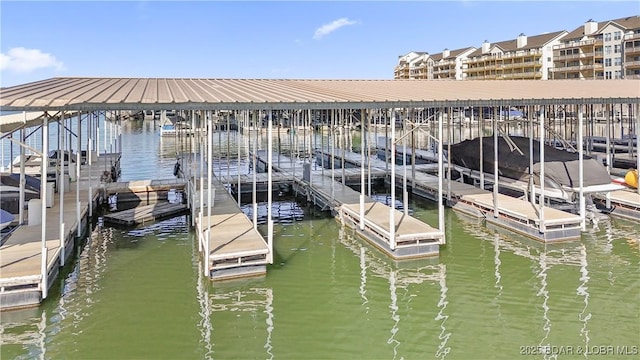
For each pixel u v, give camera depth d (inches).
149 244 490.3
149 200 711.1
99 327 310.3
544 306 338.6
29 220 457.7
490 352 279.7
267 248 396.2
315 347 288.4
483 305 342.6
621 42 2311.8
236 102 370.9
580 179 515.5
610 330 302.7
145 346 288.4
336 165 1031.0
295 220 597.9
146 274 404.8
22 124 502.0
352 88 577.6
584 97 511.5
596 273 396.2
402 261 434.0
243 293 366.3
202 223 459.2
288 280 391.2
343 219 563.5
